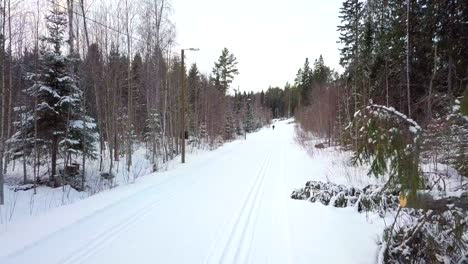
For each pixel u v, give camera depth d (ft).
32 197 42.52
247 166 55.52
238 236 20.62
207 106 128.57
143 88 88.79
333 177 38.06
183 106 65.72
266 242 19.61
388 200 23.81
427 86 37.50
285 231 21.47
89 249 18.40
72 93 53.16
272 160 64.34
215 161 64.03
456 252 13.58
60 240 19.66
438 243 13.74
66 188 48.91
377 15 49.57
